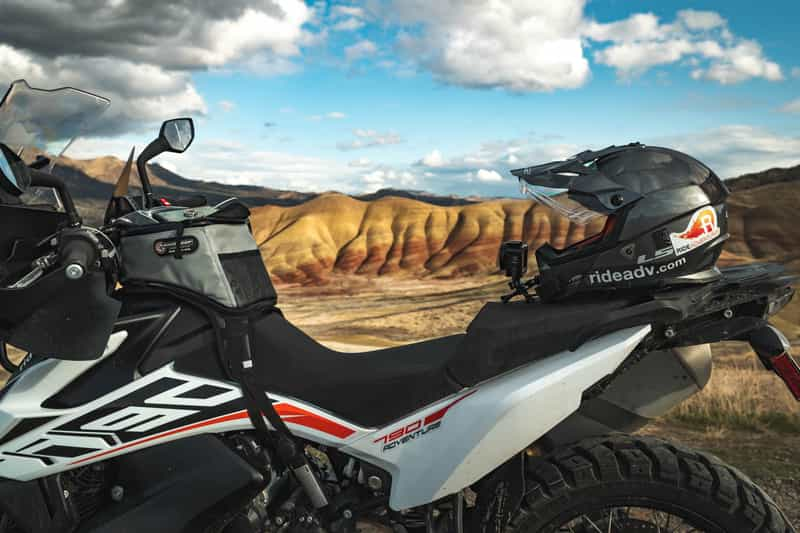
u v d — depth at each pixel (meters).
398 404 2.14
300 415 2.17
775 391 6.23
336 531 2.22
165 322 2.19
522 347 2.04
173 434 2.14
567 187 2.12
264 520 2.23
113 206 2.39
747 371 7.84
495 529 2.11
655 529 2.09
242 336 2.20
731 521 1.99
